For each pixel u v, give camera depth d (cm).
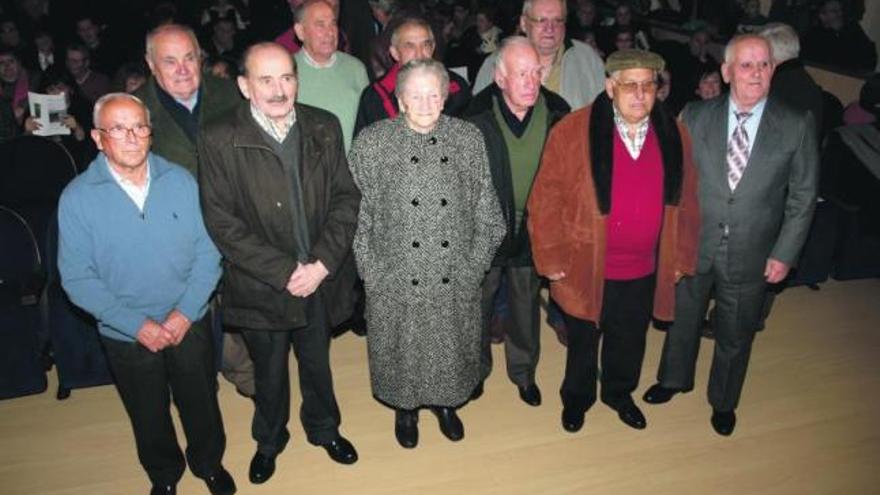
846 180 415
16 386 324
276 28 718
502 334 373
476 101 284
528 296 311
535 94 263
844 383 352
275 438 280
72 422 318
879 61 816
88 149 438
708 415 327
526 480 288
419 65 233
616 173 262
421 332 269
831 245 425
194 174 274
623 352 300
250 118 234
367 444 307
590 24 785
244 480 285
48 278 315
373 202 256
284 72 226
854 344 386
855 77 552
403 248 255
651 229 267
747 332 295
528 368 326
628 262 277
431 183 248
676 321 310
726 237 280
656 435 313
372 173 252
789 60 332
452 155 250
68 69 542
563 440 310
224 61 381
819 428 320
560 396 329
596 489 284
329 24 320
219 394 338
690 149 268
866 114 446
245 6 811
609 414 326
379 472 291
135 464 295
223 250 238
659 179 262
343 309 276
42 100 434
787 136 264
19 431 312
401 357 274
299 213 248
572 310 282
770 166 266
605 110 260
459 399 285
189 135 274
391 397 284
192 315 238
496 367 359
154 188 225
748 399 339
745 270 281
